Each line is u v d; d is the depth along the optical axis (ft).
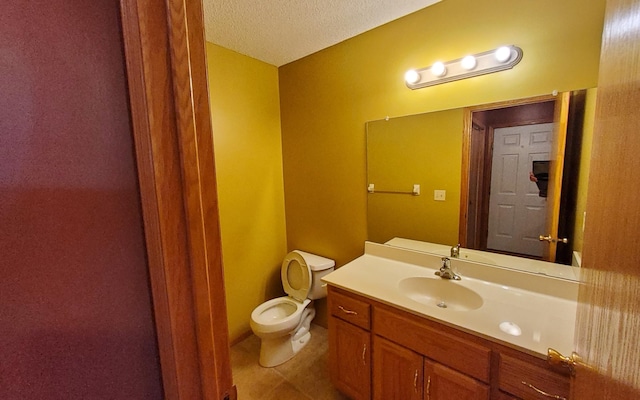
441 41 5.10
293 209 8.15
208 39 6.22
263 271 7.94
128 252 1.36
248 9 5.10
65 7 1.12
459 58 4.89
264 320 6.62
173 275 1.38
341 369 5.24
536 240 4.56
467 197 5.18
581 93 4.03
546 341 3.31
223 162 6.80
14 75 1.03
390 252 6.17
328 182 7.23
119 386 1.39
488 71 4.67
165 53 1.28
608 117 1.76
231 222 7.09
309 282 7.00
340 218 7.13
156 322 1.44
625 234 1.41
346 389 5.20
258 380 6.15
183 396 1.47
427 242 5.73
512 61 4.43
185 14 1.34
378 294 4.58
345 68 6.48
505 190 4.77
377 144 6.20
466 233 5.24
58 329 1.19
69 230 1.19
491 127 4.80
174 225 1.37
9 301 1.07
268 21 5.52
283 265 7.79
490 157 4.87
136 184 1.36
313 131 7.34
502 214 4.84
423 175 5.64
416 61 5.43
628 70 1.45
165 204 1.33
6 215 1.04
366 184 6.51
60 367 1.21
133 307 1.40
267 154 7.78
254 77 7.29
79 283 1.23
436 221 5.57
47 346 1.17
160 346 1.46
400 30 5.55
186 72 1.36
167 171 1.33
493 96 4.73
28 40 1.05
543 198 4.45
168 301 1.38
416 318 4.11
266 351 6.59
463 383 3.70
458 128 5.14
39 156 1.10
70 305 1.22
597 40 3.87
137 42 1.22
